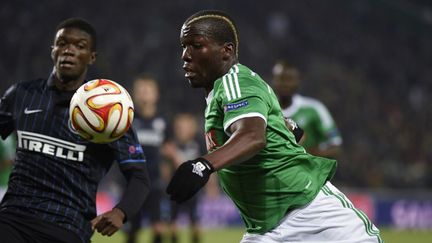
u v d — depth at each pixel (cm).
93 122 1420
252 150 1117
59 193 1527
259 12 10400
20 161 1554
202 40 1276
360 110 9538
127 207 1514
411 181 8238
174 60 8744
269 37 10169
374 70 10694
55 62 1599
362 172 8175
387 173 8344
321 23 10975
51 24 8306
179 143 4725
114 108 1430
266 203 1336
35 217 1498
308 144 3058
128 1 9094
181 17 9419
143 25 9000
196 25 1280
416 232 6606
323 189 1365
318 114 3036
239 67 1296
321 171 1373
